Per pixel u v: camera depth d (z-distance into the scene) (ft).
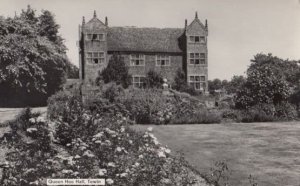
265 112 70.44
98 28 140.97
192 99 72.33
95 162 25.75
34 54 107.24
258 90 74.23
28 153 26.63
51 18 131.85
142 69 143.95
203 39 146.30
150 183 22.11
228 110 71.51
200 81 145.89
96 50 140.56
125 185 21.71
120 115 58.03
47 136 29.27
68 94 71.56
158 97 68.64
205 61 146.30
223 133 50.08
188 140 43.75
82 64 144.87
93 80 137.49
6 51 100.58
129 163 24.57
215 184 24.34
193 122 65.26
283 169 29.25
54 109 56.24
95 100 63.21
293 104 76.59
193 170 28.43
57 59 122.42
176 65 146.72
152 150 25.38
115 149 26.45
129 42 145.48
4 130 41.34
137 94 68.33
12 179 21.36
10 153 25.36
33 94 122.93
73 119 35.96
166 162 25.30
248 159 32.96
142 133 38.14
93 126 35.19
